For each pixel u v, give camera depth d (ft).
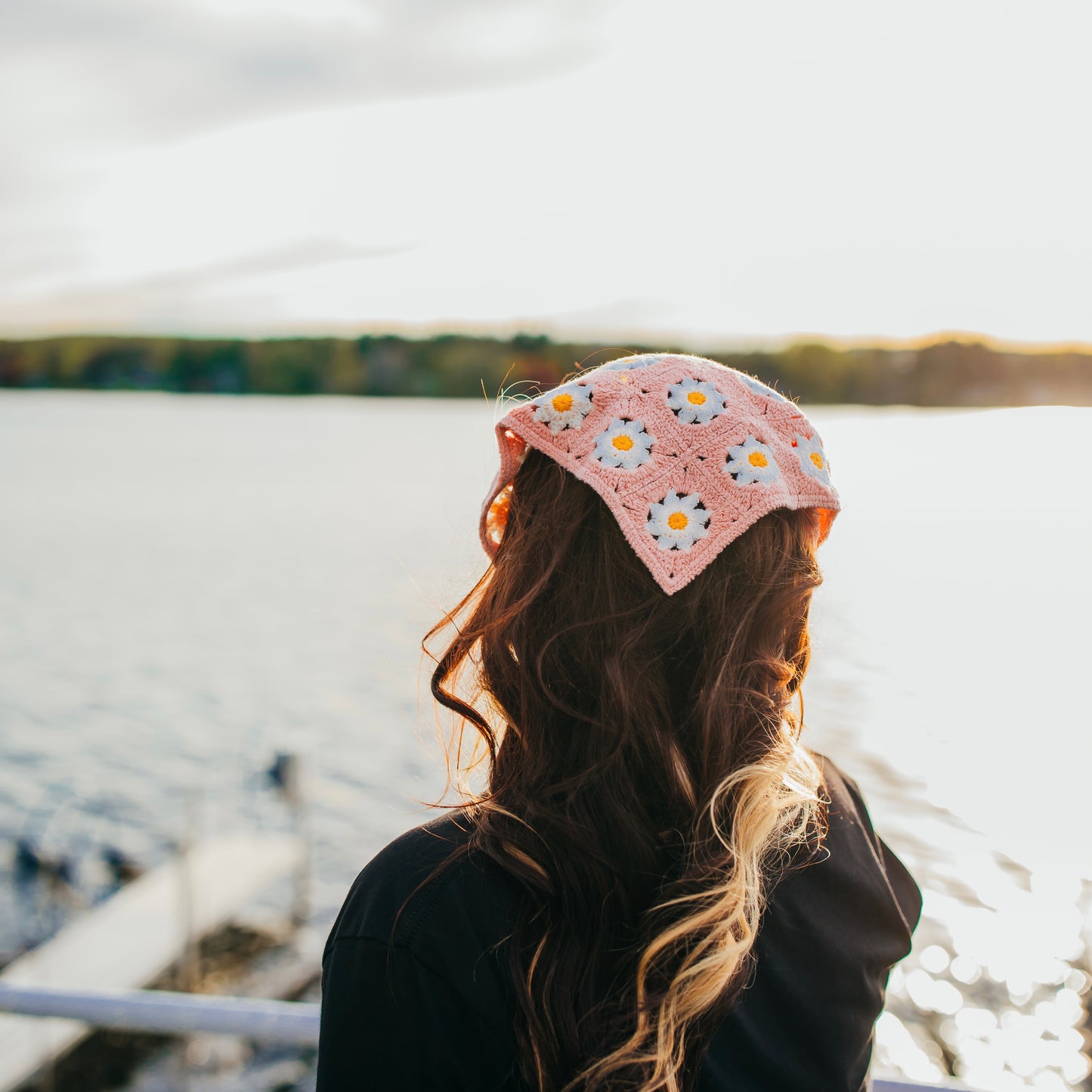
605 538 3.28
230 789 47.83
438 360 273.33
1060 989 23.09
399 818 42.39
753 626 3.25
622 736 3.13
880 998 3.43
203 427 453.58
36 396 613.93
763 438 3.32
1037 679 44.27
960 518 79.61
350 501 179.63
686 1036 2.97
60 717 61.93
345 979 3.07
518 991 2.95
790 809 3.33
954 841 29.63
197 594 103.14
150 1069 21.93
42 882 30.55
